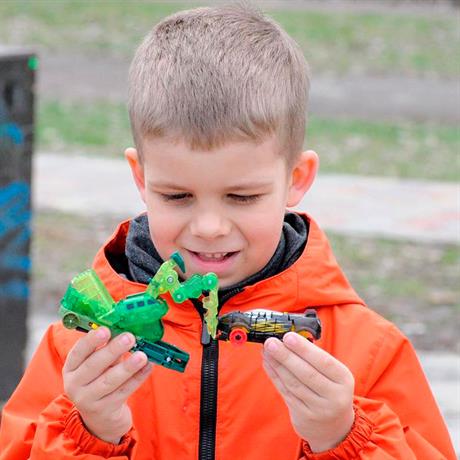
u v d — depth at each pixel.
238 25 3.86
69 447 3.60
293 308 4.00
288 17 32.34
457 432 8.48
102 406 3.42
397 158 18.36
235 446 3.87
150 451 3.88
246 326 3.39
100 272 4.05
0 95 7.88
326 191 15.33
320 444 3.56
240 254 3.65
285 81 3.70
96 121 20.06
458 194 15.63
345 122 21.56
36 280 11.73
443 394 9.23
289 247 4.09
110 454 3.61
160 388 3.92
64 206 14.25
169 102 3.50
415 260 12.73
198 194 3.51
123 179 15.67
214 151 3.44
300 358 3.37
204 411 3.89
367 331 4.03
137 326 3.34
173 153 3.47
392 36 31.08
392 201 15.06
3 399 8.31
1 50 7.91
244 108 3.50
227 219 3.55
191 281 3.38
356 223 13.97
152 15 31.38
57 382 4.02
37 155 16.80
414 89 25.53
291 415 3.52
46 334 4.12
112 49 27.53
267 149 3.54
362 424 3.60
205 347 3.94
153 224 3.61
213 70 3.62
